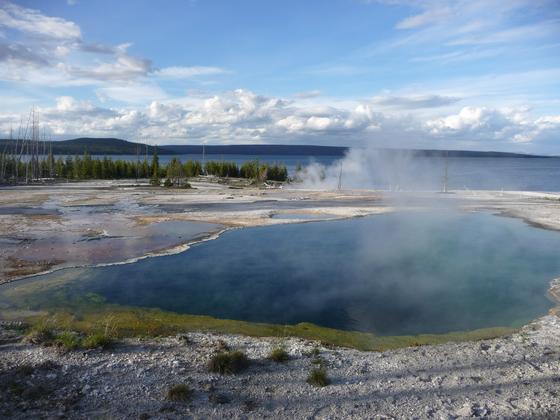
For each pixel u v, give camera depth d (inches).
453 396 386.3
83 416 347.9
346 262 986.1
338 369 443.8
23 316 613.0
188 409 361.1
